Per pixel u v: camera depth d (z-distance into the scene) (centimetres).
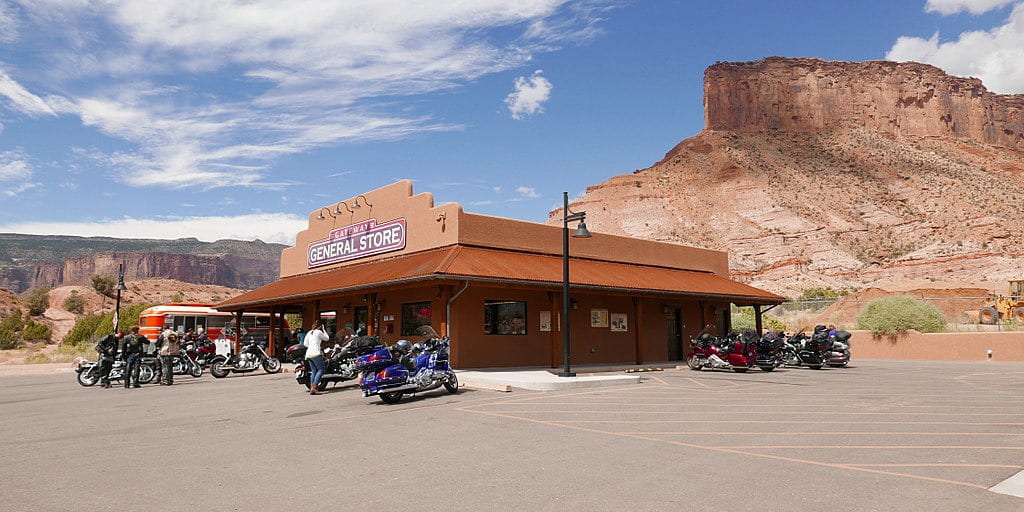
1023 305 4388
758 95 19638
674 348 2742
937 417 1081
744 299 2691
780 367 2383
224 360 2155
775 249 12331
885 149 15888
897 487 627
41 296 10544
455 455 794
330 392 1573
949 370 2217
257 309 2958
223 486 658
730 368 2167
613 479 665
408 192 2284
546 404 1261
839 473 683
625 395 1416
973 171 14475
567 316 1764
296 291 2369
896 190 13388
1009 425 996
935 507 561
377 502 591
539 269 2025
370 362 1329
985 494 602
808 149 16500
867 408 1197
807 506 565
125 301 11744
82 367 1933
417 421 1070
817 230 12356
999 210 11606
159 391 1705
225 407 1312
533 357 2166
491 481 663
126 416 1209
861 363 2698
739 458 759
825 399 1342
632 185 16375
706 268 3000
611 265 2453
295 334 2655
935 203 12444
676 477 670
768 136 17900
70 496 630
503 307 2111
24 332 6800
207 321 3155
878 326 3189
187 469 739
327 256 2703
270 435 959
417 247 2189
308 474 705
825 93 19612
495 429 977
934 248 10600
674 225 14312
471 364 1991
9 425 1123
